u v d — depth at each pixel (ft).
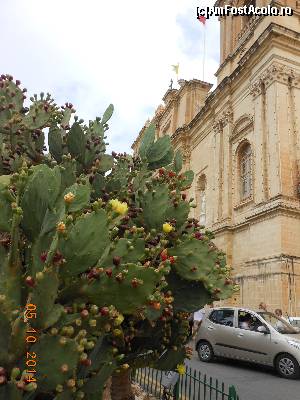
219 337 37.47
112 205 7.06
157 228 10.57
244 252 63.10
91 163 12.21
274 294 53.06
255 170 63.05
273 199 56.70
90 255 6.72
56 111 12.76
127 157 13.24
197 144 89.25
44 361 5.99
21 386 5.56
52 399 7.52
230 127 74.08
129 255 7.71
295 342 32.14
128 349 10.84
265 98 63.82
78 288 7.01
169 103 109.81
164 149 13.56
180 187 12.14
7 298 6.16
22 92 12.60
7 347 6.10
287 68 62.59
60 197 7.48
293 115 60.75
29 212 6.77
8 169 11.66
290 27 67.41
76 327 6.95
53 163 11.26
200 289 11.10
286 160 57.67
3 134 12.20
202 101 101.65
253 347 34.35
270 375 32.40
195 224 12.00
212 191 76.64
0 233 7.59
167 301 9.15
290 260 53.36
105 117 13.33
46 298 6.14
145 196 10.82
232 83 74.74
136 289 6.98
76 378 7.20
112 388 12.79
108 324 7.11
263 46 65.05
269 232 56.65
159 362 11.86
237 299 60.39
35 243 6.81
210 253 10.89
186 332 11.85
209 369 34.40
